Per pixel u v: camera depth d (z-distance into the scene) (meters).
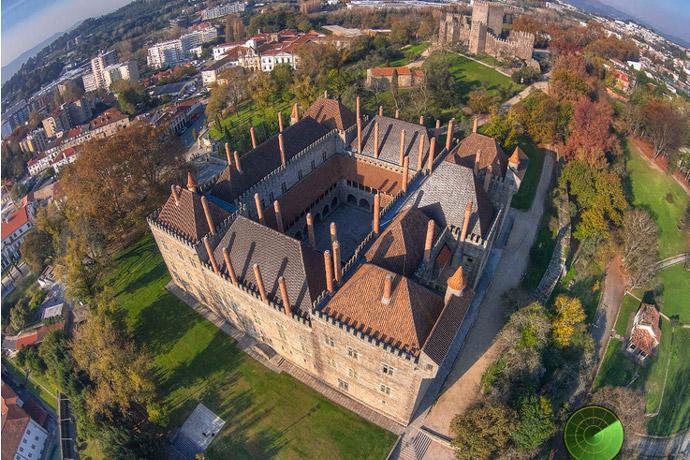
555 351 78.19
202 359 78.88
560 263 96.06
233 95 172.00
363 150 104.06
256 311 72.38
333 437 67.06
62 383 79.06
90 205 98.19
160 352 80.50
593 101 143.25
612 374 88.00
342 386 71.62
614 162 130.38
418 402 67.00
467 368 74.06
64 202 117.75
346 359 64.62
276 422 69.44
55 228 112.44
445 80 149.25
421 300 60.22
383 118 102.44
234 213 77.00
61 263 93.56
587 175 110.06
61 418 86.88
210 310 87.50
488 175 83.06
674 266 113.06
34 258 112.44
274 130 143.38
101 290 89.56
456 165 77.75
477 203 76.50
